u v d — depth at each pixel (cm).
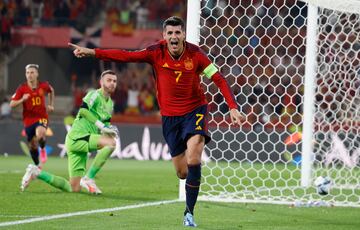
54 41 7912
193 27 2775
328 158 3672
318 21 3378
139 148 6316
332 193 3259
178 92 1994
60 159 6106
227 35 5862
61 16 7988
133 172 4591
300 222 2142
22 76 7900
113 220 2086
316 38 3325
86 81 7862
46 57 7912
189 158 1964
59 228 1883
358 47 3628
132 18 7975
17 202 2581
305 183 3375
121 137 6362
